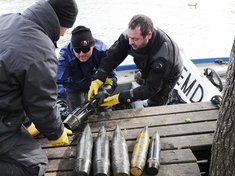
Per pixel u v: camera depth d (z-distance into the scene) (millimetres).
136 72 4605
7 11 9195
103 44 3529
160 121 2816
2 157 1820
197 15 10125
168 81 3326
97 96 2920
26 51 1550
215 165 2117
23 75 1562
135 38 2814
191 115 2877
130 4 11078
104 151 2320
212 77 4215
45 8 1693
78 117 2693
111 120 2863
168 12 10375
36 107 1688
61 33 1952
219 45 7492
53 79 1680
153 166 2195
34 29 1624
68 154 2484
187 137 2607
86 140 2445
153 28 2857
